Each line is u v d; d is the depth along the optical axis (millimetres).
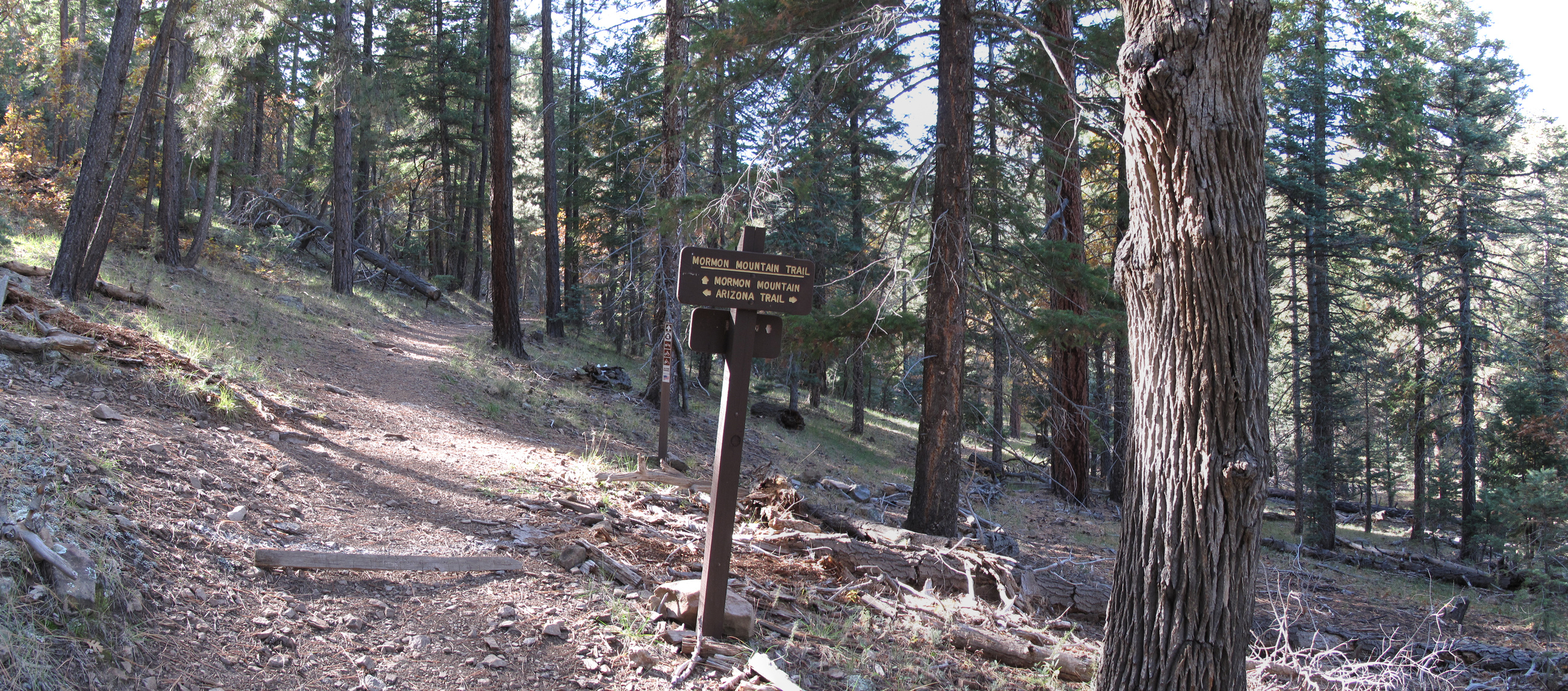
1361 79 16781
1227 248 3682
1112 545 12664
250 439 6789
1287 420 25250
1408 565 15172
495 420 12047
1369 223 18453
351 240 22516
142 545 4254
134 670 3430
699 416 18062
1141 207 3945
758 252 4922
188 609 3979
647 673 4488
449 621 4625
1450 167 20781
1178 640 3850
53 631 3357
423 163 36531
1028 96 9828
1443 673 7395
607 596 5297
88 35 30625
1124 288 4160
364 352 14391
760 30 9156
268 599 4344
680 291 4738
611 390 17672
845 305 9602
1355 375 22453
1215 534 3781
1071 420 12688
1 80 30594
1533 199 20812
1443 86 20734
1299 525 19297
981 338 11836
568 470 9219
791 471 14477
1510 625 10547
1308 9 15297
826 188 19531
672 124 15211
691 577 6070
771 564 6840
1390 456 28000
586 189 26453
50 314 7531
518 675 4234
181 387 7090
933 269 9148
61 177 18547
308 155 33688
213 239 20500
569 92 31719
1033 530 13195
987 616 6473
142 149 21297
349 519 5855
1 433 4719
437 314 26781
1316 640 8242
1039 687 5469
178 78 16641
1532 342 20453
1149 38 3703
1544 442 18391
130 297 10969
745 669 4664
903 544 7789
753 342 4906
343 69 21203
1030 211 11797
